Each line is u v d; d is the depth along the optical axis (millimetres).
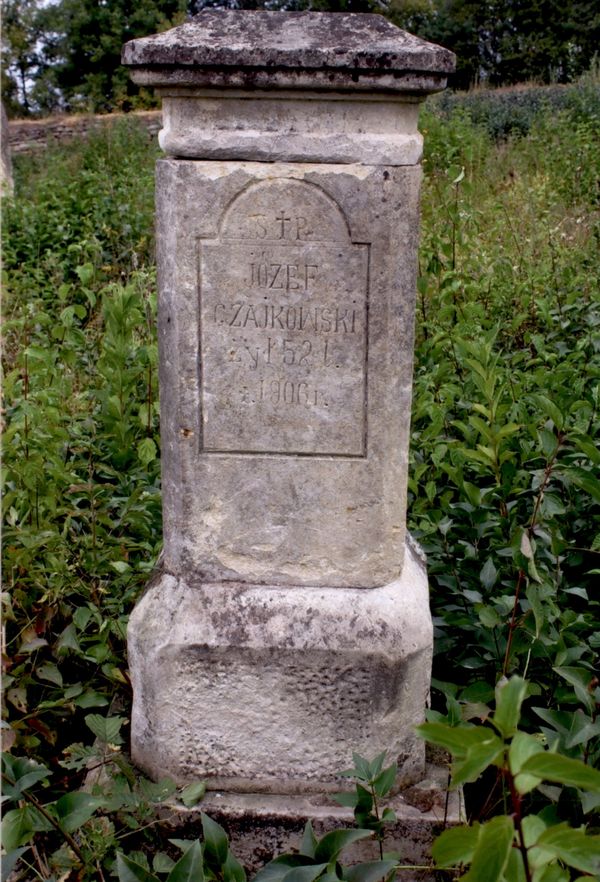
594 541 3055
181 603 2639
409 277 2438
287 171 2359
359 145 2338
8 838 2105
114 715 2914
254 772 2650
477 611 2924
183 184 2381
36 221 8234
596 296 5086
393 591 2648
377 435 2531
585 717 2359
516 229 6723
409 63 2244
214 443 2561
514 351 4965
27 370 3951
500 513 3422
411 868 2426
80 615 2926
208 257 2432
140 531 3529
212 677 2598
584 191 8672
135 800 2451
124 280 7121
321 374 2496
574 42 26578
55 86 28672
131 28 27375
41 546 3289
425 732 1367
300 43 2271
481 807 2645
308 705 2598
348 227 2387
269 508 2596
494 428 3178
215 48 2236
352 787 2645
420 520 3607
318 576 2633
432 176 9523
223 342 2490
